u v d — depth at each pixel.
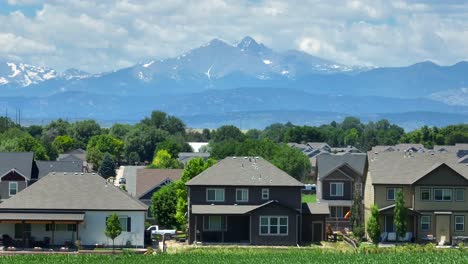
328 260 159.88
